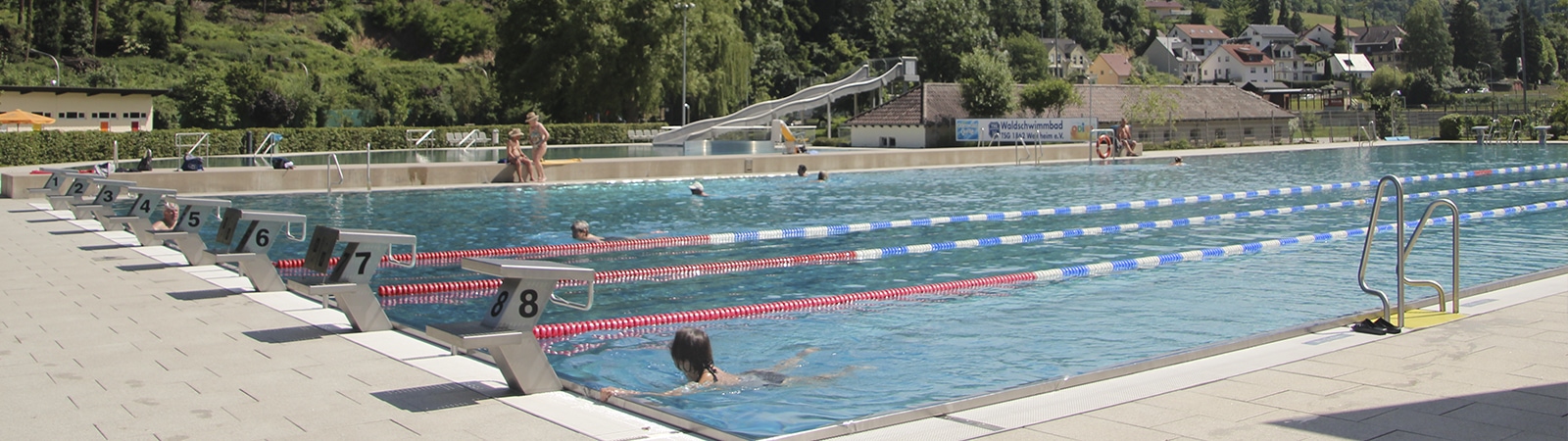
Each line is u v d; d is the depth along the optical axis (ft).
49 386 21.13
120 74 209.05
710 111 204.23
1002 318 31.71
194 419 18.66
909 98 174.50
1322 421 17.70
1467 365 21.77
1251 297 35.12
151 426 18.21
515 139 89.92
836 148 166.81
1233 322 30.73
